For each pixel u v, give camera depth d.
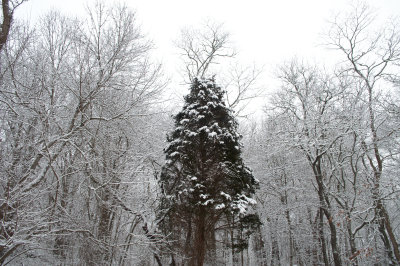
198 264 9.90
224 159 11.19
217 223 11.46
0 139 7.75
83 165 9.29
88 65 9.30
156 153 12.79
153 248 11.43
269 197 20.98
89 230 9.33
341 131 15.69
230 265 20.33
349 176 19.20
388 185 14.06
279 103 17.81
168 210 11.04
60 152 8.55
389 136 14.66
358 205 15.32
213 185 10.73
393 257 15.23
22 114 8.26
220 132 10.91
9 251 6.79
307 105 16.59
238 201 10.41
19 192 6.81
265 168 19.33
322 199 14.95
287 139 16.58
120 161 11.48
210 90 11.84
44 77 8.70
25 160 8.11
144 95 10.59
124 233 11.81
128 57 10.10
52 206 7.92
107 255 10.48
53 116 8.32
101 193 10.66
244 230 11.95
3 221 6.31
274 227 20.73
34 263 10.27
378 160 14.42
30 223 7.48
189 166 11.30
